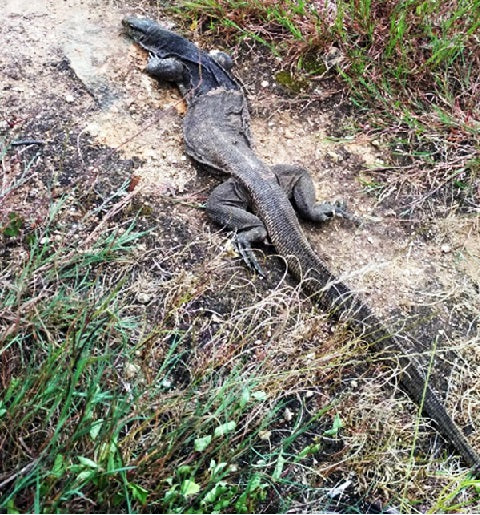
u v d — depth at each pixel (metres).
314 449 1.16
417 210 1.57
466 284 1.48
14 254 1.33
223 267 1.40
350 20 1.77
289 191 1.52
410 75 1.73
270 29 1.78
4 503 1.00
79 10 1.76
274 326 1.34
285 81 1.73
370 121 1.68
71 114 1.56
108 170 1.49
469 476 1.24
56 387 1.11
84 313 1.20
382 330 1.34
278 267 1.44
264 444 1.22
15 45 1.65
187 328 1.32
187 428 1.15
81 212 1.41
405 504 1.20
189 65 1.68
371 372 1.33
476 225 1.57
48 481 1.03
